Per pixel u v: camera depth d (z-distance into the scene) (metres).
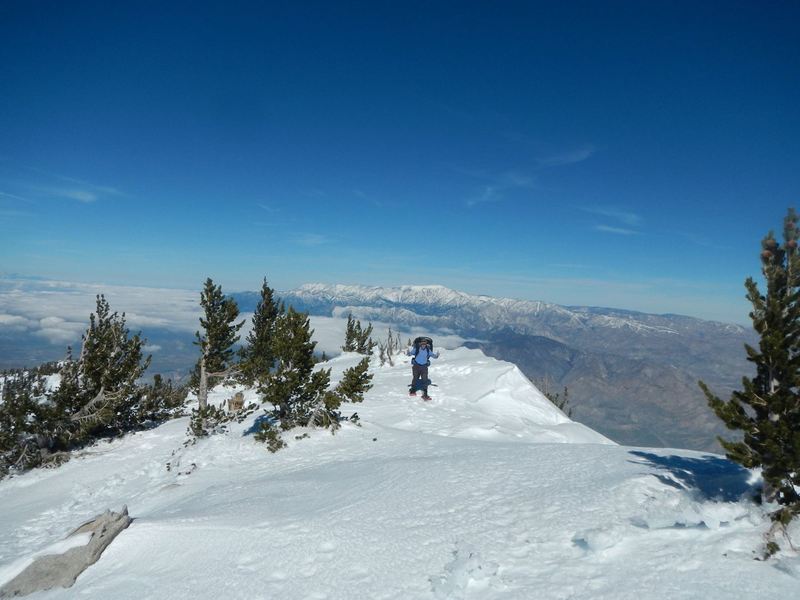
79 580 7.94
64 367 22.05
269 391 17.58
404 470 11.65
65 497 16.00
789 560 5.76
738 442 7.28
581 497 8.55
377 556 7.32
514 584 6.13
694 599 5.34
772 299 7.02
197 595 6.92
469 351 36.56
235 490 12.41
